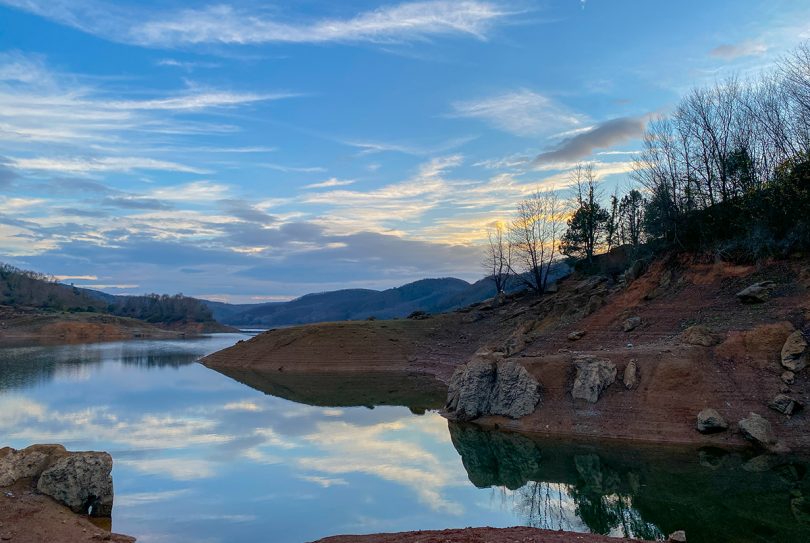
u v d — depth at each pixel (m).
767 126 47.06
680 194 51.16
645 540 14.41
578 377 33.56
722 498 19.78
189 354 105.25
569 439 29.66
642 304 44.28
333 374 67.00
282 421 38.03
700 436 27.20
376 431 34.34
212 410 42.59
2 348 116.31
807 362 28.30
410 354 71.38
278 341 81.88
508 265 87.19
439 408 43.16
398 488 22.62
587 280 62.81
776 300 34.12
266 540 17.11
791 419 26.16
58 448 21.08
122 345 136.75
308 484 23.20
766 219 40.66
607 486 22.12
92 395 50.19
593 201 73.38
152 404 45.41
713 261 43.16
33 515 17.44
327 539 15.60
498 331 66.94
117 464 26.59
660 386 30.66
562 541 14.02
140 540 17.19
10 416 39.22
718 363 30.58
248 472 25.16
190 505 20.53
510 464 26.12
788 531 16.36
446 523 18.45
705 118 50.69
